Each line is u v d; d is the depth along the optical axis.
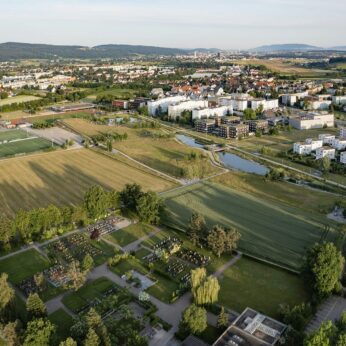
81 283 153.88
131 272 162.62
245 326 127.56
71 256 178.88
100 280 162.00
